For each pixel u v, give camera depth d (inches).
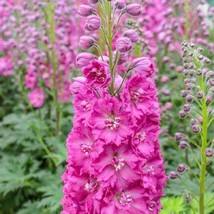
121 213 19.5
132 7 20.9
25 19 48.6
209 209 26.8
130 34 21.1
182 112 22.5
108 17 20.1
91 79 19.2
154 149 19.9
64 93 43.7
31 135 44.8
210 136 37.9
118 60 20.2
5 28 51.5
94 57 20.6
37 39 44.3
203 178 23.0
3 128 47.4
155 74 38.5
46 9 43.8
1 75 53.3
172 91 43.2
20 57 49.6
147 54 34.7
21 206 44.2
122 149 19.2
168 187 33.2
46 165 45.1
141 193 19.5
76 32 46.4
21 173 42.3
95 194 19.5
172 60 43.0
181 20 41.7
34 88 46.9
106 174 19.1
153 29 46.9
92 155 19.1
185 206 28.5
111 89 19.7
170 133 39.5
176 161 36.4
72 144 19.8
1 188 41.1
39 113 45.4
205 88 22.4
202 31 43.8
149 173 19.8
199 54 22.1
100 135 18.9
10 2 53.7
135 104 19.3
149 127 19.7
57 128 43.9
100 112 19.1
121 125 19.0
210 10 48.4
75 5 48.6
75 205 20.3
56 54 43.3
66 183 20.6
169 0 45.4
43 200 37.5
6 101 53.3
